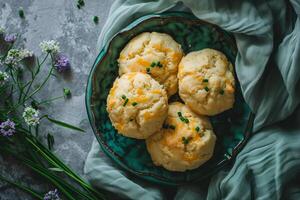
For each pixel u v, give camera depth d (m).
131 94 0.55
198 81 0.56
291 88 0.55
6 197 0.63
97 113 0.59
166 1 0.58
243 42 0.56
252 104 0.57
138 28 0.57
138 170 0.59
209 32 0.58
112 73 0.59
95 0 0.64
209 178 0.61
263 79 0.57
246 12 0.56
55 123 0.62
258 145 0.58
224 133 0.59
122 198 0.60
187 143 0.56
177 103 0.58
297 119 0.58
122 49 0.58
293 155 0.57
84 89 0.64
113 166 0.60
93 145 0.61
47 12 0.64
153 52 0.57
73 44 0.64
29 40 0.64
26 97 0.64
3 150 0.62
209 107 0.56
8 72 0.64
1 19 0.64
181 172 0.58
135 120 0.56
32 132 0.63
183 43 0.59
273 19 0.56
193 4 0.56
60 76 0.64
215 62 0.56
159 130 0.57
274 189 0.57
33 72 0.64
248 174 0.57
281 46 0.56
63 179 0.63
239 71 0.57
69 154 0.63
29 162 0.61
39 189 0.63
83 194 0.61
